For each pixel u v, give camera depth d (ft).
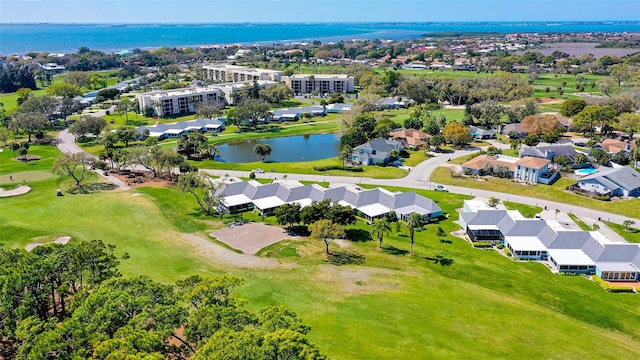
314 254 328.08
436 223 394.93
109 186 467.11
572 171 516.73
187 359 182.60
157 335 166.91
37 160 565.94
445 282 292.20
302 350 154.30
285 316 190.60
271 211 407.64
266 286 277.23
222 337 159.12
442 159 574.97
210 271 296.92
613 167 505.25
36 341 167.53
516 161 504.43
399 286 283.38
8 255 238.68
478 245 351.46
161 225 372.17
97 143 653.30
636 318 260.21
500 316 250.78
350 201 419.95
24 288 208.74
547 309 265.75
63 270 223.71
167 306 188.03
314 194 429.38
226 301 196.03
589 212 410.31
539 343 226.17
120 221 377.09
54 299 227.40
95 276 230.07
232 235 357.61
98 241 257.14
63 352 167.63
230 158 603.26
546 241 340.39
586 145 605.73
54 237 341.62
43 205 408.67
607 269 304.71
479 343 223.71
